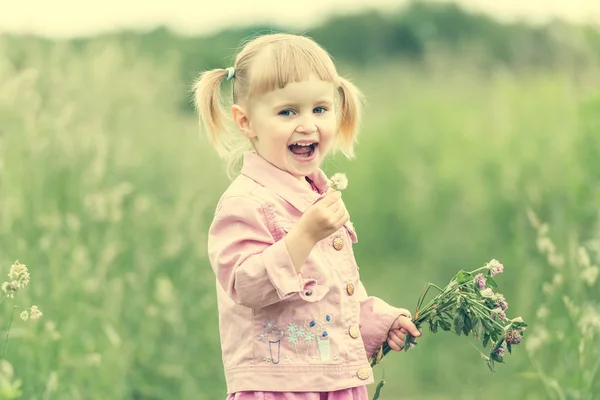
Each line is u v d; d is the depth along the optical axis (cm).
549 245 845
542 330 801
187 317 956
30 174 921
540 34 1891
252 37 629
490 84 1858
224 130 580
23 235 878
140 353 905
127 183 946
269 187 533
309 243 499
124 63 1209
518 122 1230
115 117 1127
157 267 982
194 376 937
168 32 2231
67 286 827
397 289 1286
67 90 1089
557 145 1130
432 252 1280
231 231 523
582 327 766
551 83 1288
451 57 2070
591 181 959
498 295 551
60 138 973
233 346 522
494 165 1254
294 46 537
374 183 1512
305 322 516
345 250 545
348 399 521
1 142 904
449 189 1383
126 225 992
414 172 1456
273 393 511
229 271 511
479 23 2670
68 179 956
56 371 782
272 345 514
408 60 2938
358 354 529
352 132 605
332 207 502
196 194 1106
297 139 529
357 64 2988
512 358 897
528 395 857
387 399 984
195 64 2089
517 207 1165
